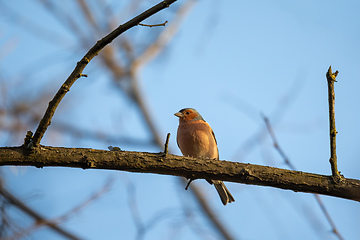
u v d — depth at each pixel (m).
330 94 7.44
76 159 7.24
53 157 7.18
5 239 9.74
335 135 7.41
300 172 7.52
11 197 10.56
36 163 7.17
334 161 7.38
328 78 7.46
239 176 7.49
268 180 7.45
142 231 11.66
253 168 7.53
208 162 7.56
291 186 7.45
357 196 7.30
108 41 7.18
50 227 10.92
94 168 7.34
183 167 7.46
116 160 7.33
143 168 7.40
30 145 7.12
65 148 7.33
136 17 7.22
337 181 7.36
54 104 7.05
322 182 7.39
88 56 7.16
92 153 7.32
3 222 9.85
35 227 10.31
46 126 7.08
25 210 10.66
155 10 7.23
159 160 7.43
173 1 7.27
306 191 7.46
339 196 7.42
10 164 7.14
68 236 10.96
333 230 7.38
